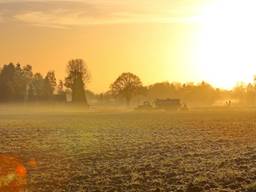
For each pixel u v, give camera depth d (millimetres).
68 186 22438
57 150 37344
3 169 27797
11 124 76375
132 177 24266
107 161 30422
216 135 50219
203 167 27281
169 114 112812
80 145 40844
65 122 80938
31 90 188500
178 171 25938
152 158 31500
